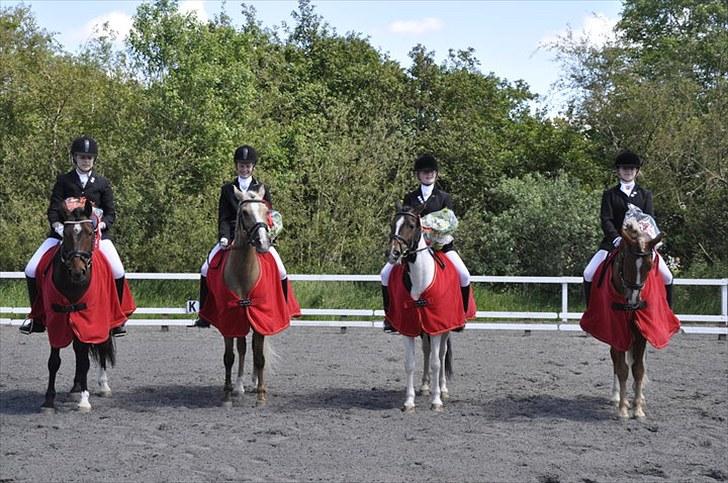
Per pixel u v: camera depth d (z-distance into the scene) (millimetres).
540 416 8648
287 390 10125
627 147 24547
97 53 26953
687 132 22719
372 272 22328
